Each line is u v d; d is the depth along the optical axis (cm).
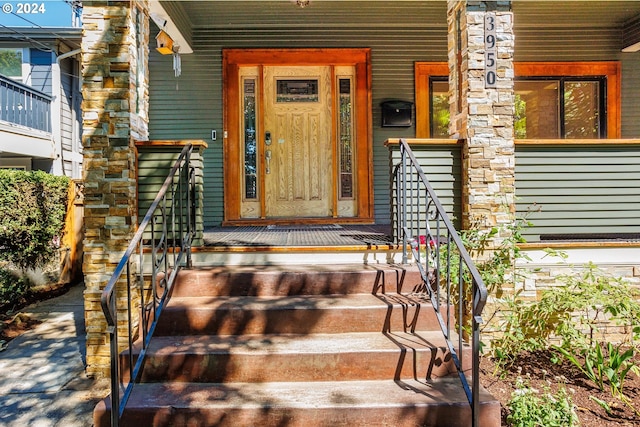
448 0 425
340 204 640
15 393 338
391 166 394
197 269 363
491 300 370
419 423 247
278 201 636
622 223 393
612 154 392
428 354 279
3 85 820
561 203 391
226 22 614
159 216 378
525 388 284
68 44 1000
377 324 313
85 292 360
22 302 595
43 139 938
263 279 344
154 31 623
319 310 312
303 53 626
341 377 279
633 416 284
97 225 361
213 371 278
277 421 246
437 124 644
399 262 383
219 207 625
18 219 611
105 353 361
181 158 350
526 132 647
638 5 566
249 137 638
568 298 349
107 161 360
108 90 359
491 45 376
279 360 278
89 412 311
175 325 311
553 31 638
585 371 329
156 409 246
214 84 627
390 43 634
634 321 365
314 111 637
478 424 240
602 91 646
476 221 372
